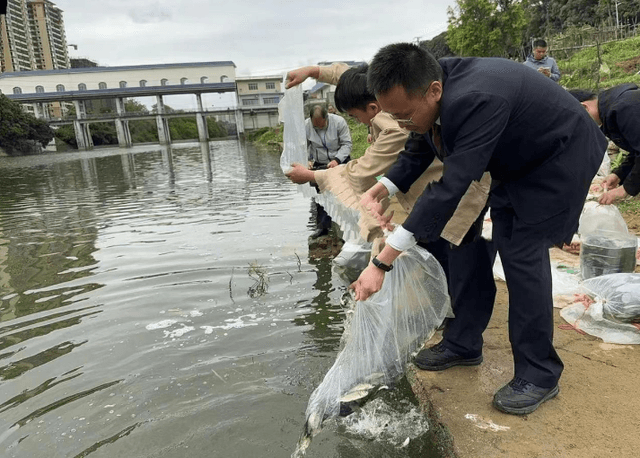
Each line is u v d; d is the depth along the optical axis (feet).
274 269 16.15
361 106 9.30
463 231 7.94
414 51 6.28
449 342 8.89
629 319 9.21
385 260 6.77
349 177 10.43
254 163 63.46
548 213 6.98
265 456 7.51
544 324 7.25
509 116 6.41
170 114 226.58
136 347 11.10
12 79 232.32
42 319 12.92
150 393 9.26
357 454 7.45
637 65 42.45
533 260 7.11
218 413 8.59
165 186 41.57
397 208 9.82
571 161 6.79
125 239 21.53
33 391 9.48
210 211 27.32
